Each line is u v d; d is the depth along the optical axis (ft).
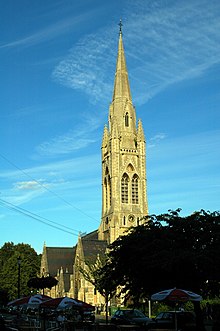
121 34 529.86
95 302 439.63
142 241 160.86
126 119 503.61
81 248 468.75
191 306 260.01
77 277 474.49
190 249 150.41
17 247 590.55
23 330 150.00
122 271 166.61
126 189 482.69
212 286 154.71
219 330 154.71
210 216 165.68
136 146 497.05
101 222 500.33
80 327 170.81
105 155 509.35
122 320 188.96
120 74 515.91
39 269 604.08
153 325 164.55
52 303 145.89
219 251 147.74
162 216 168.35
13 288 477.77
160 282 157.07
